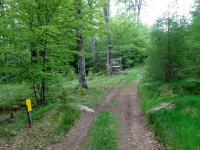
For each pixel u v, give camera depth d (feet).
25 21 56.70
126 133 42.96
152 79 70.49
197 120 39.17
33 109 60.39
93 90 83.76
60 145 39.40
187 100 47.67
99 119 51.03
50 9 57.31
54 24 59.11
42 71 56.49
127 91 83.30
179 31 61.98
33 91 68.03
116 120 50.39
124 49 150.30
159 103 53.83
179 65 63.10
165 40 62.95
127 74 130.82
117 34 142.31
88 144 38.86
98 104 65.82
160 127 40.78
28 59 57.00
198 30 56.75
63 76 69.77
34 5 54.19
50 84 64.23
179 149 32.81
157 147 36.19
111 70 131.13
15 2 55.77
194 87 58.18
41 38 55.42
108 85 96.73
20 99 69.62
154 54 65.26
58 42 60.54
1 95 71.05
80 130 45.91
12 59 58.54
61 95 70.33
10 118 56.34
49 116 51.06
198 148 31.71
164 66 64.85
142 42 156.87
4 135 43.78
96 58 149.07
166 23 62.85
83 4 71.92
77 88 85.51
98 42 151.43
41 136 42.11
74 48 75.51
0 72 55.83
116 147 37.04
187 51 61.11
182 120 40.37
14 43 55.01
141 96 70.44
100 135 41.63
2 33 53.01
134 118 51.85
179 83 61.00
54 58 60.08
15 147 38.52
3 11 56.54
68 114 51.57
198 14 57.77
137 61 163.94
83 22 68.23
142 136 41.09
